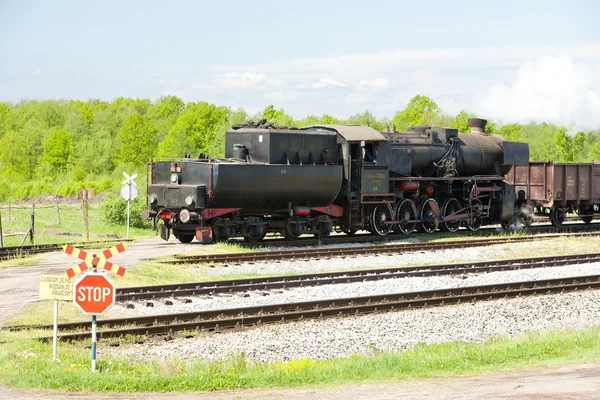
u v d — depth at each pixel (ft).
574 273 81.87
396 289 70.38
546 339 47.44
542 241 108.58
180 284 67.15
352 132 109.91
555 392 33.50
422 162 117.80
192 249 92.63
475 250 98.94
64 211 182.91
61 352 42.96
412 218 117.50
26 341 44.73
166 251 91.30
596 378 36.42
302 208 103.65
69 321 54.19
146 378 37.04
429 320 57.93
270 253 88.69
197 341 49.75
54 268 77.66
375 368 40.52
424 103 366.84
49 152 365.40
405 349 50.31
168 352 47.06
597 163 142.61
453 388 35.37
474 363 41.37
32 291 64.39
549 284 72.64
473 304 63.82
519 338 49.70
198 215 95.04
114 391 35.42
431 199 118.32
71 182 265.75
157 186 98.07
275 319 55.83
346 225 110.11
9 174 366.84
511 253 98.84
